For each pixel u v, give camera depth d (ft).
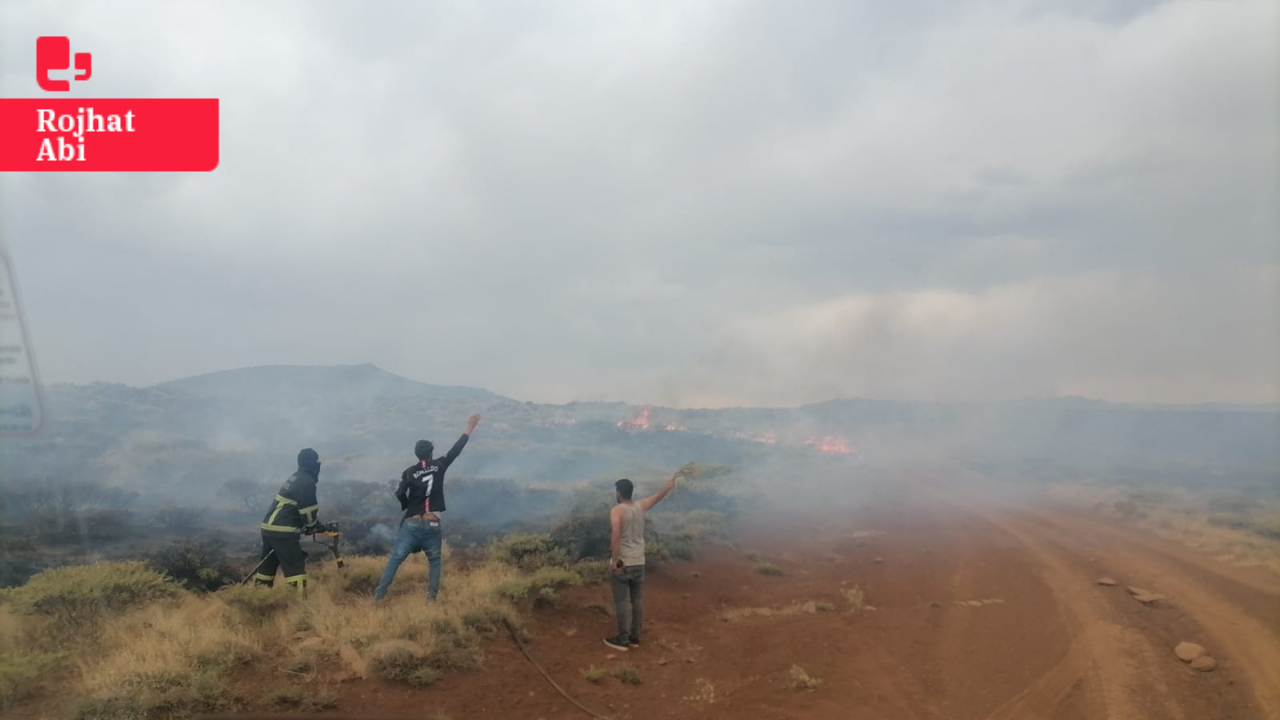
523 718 22.67
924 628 35.27
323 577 34.78
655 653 30.30
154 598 29.71
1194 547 55.11
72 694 21.01
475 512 68.90
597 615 34.63
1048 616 36.50
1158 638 32.83
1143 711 24.95
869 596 42.11
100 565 30.07
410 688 23.17
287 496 30.22
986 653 31.24
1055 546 56.34
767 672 28.89
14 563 42.78
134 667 21.47
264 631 26.25
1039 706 25.52
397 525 55.21
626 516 30.96
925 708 25.46
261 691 21.77
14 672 20.53
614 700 25.02
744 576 46.70
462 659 25.23
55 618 26.50
